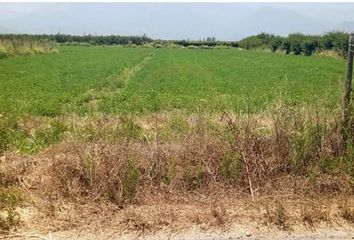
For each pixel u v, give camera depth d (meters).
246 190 5.94
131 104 13.66
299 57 57.16
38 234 4.86
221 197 5.74
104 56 56.44
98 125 8.05
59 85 21.12
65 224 5.04
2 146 7.29
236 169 6.07
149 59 51.41
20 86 20.53
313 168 6.13
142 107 12.96
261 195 5.80
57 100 15.21
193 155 6.37
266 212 5.32
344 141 6.53
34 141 8.26
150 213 5.27
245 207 5.47
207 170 6.11
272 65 39.84
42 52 59.25
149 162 6.17
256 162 6.21
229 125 6.66
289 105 7.40
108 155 6.00
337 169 6.15
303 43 67.06
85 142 6.77
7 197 5.48
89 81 23.25
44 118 11.56
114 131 7.64
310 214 5.20
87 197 5.59
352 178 6.01
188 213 5.29
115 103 14.18
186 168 6.06
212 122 7.41
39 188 5.87
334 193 5.87
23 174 6.17
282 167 6.29
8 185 5.96
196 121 7.39
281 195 5.79
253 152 6.28
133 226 5.01
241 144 6.33
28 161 6.42
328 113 6.80
